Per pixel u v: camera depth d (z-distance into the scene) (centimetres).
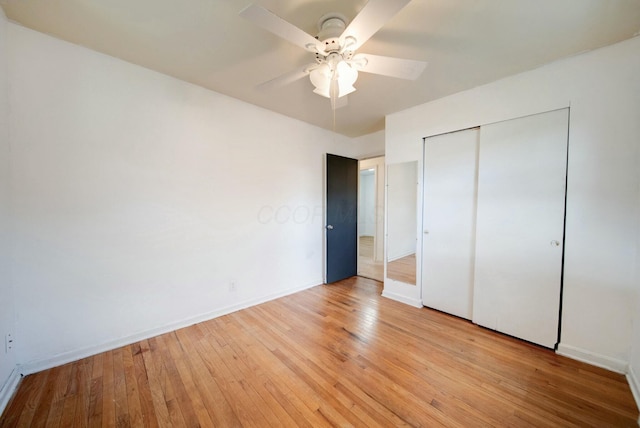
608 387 155
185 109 225
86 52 179
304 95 251
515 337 212
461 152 244
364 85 226
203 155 238
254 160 277
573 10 138
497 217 220
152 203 210
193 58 190
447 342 206
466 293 246
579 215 182
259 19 110
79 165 178
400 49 175
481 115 226
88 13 145
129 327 202
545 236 196
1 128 146
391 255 304
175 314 225
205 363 179
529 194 203
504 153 214
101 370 170
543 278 198
